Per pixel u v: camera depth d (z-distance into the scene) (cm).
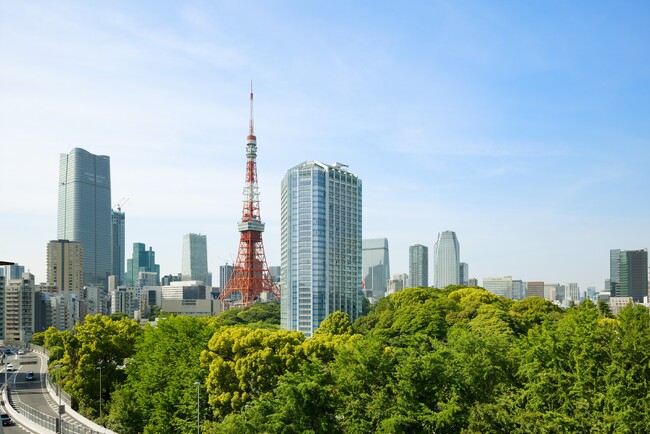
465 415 6159
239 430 6197
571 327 7719
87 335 11681
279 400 6344
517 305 17525
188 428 7850
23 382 14650
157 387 9206
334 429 6094
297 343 8706
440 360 6519
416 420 6034
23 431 8969
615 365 6662
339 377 6725
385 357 6744
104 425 9275
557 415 6181
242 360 8069
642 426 6066
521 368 7244
